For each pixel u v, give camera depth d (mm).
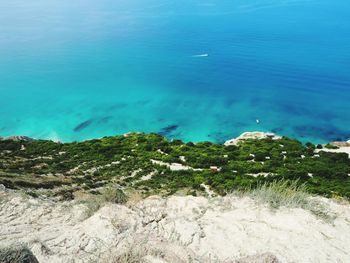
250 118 96688
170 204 16156
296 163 47938
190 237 13273
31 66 145250
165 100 110562
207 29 198750
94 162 50500
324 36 173750
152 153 54344
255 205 15469
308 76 125312
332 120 93688
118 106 107062
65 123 97125
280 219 14484
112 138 64125
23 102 111125
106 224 13227
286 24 199375
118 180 40969
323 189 34656
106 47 171500
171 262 9820
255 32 187750
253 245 12969
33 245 10984
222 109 102875
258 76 128875
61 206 18984
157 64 147125
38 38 187625
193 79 128875
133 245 10453
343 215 15711
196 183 38656
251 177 40656
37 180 33906
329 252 12836
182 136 89188
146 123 96000
